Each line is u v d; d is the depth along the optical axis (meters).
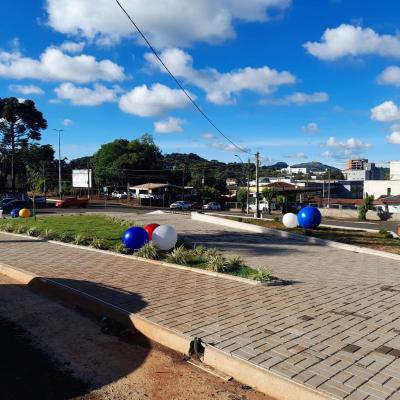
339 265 11.77
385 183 66.88
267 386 4.41
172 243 12.37
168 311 6.64
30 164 76.25
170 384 4.53
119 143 83.38
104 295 7.52
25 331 6.08
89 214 29.12
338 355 4.98
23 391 4.34
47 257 11.55
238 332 5.72
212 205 60.97
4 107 71.00
